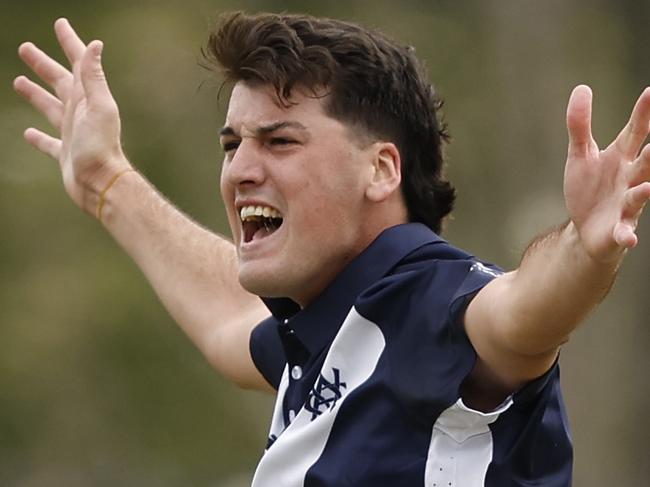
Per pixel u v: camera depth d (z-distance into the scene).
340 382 15.09
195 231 19.92
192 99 58.34
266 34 15.48
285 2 58.50
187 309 19.48
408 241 15.48
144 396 62.00
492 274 14.79
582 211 13.14
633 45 54.31
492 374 14.41
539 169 52.50
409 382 14.61
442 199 16.34
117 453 62.12
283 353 18.12
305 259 15.52
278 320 16.69
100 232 62.34
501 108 53.78
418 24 56.91
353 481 14.72
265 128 15.43
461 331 14.42
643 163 12.86
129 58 58.69
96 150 19.86
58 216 61.94
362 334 15.06
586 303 13.45
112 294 61.75
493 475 14.53
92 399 62.00
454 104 55.19
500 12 53.69
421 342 14.68
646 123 13.00
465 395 14.56
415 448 14.63
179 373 62.12
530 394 14.48
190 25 59.56
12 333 61.31
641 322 49.84
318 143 15.43
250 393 61.72
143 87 58.50
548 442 14.92
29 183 61.41
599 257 13.08
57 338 61.81
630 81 54.47
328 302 15.55
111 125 19.89
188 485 61.75
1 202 61.34
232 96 15.75
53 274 61.84
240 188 15.57
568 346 49.00
